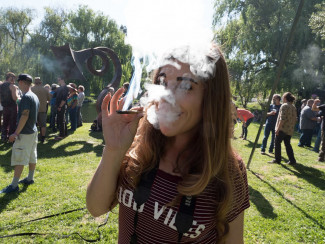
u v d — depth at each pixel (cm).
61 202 357
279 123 587
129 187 99
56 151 630
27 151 384
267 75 1639
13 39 2792
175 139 98
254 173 528
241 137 938
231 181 97
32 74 2356
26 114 369
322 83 1556
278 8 1620
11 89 651
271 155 693
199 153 94
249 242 290
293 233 312
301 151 773
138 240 98
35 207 340
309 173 541
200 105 88
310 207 383
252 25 1722
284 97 592
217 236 102
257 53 1719
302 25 1523
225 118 93
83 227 301
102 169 101
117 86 941
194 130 96
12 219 310
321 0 1498
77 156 593
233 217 99
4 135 676
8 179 430
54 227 297
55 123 895
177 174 95
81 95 1001
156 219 93
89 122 1185
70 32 2470
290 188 455
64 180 436
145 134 103
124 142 99
